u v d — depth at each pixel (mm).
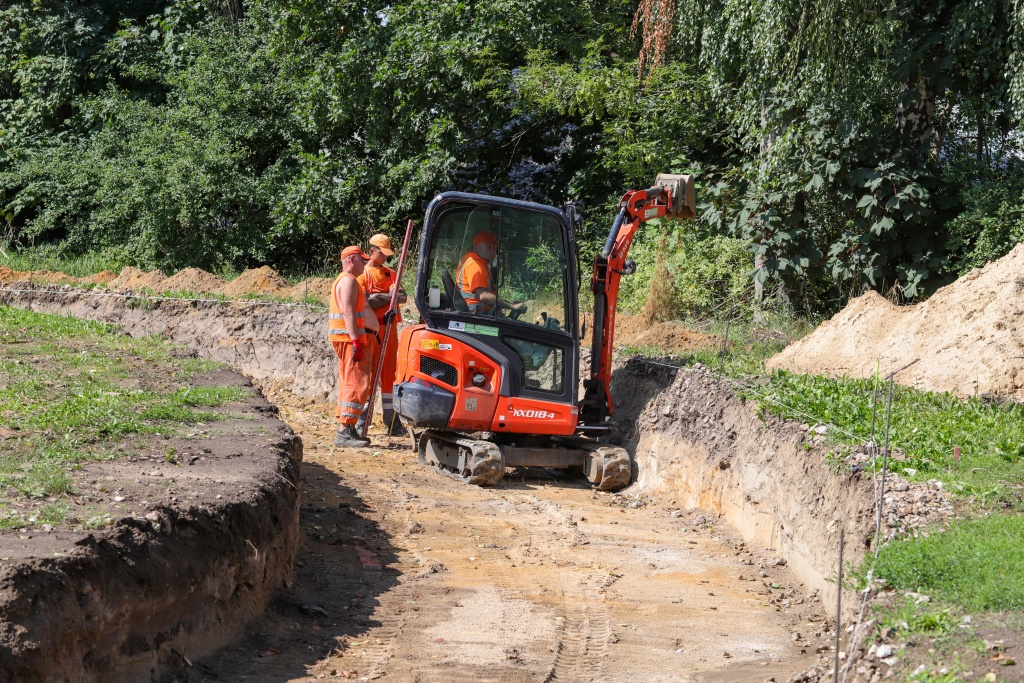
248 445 7785
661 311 16422
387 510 8992
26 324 12922
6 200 25766
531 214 10508
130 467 6840
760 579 7711
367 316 11523
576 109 20719
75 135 25531
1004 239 14531
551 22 20672
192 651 5633
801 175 15594
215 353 16578
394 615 6734
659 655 6199
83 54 25625
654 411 11125
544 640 6410
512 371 10406
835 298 16938
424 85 20969
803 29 14992
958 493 6762
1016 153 15648
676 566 8016
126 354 11391
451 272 10445
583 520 9242
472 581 7457
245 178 22828
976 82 15625
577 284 10648
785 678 5664
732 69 17375
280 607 6605
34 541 5062
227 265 22578
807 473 7840
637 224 11219
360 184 21922
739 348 13672
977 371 9859
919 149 15984
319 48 23391
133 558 5289
